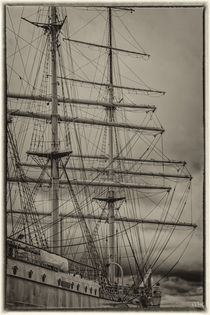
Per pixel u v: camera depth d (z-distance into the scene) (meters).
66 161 44.66
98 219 55.66
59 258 38.84
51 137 44.91
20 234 36.81
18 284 34.75
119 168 53.16
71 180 48.59
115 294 47.56
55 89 44.78
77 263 43.47
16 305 34.47
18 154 41.31
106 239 52.84
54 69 44.84
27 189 43.81
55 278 37.97
